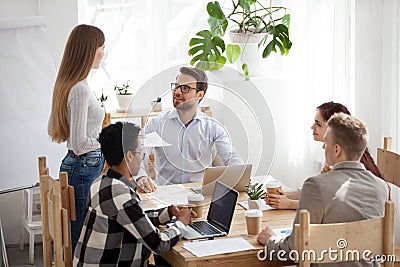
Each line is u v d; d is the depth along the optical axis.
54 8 4.80
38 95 4.45
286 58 5.25
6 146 4.36
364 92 4.38
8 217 4.90
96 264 2.83
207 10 4.74
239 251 2.77
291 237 2.70
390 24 4.09
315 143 4.96
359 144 2.78
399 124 4.07
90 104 3.68
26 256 4.70
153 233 2.78
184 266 2.71
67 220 2.95
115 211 2.79
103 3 4.98
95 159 3.72
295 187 5.15
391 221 2.66
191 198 3.12
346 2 4.50
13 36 4.39
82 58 3.63
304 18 4.97
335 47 4.66
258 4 5.24
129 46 5.07
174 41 5.17
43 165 3.25
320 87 4.88
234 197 3.00
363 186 2.76
